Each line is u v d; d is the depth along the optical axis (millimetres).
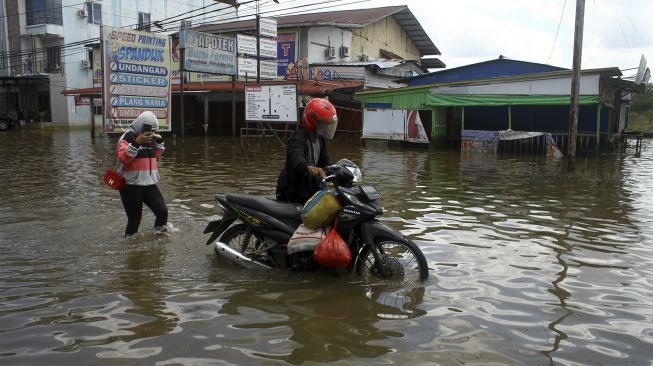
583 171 13867
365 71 27688
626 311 4055
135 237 6129
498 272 5004
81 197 8773
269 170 12953
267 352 3316
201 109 32906
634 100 40688
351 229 4777
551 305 4172
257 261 5066
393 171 13250
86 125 37625
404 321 3826
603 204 8781
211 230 5445
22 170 12664
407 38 38375
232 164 14352
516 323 3812
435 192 9844
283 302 4180
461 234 6500
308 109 5105
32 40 36781
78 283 4562
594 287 4602
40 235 6211
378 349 3375
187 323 3746
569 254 5660
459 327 3730
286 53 29547
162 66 18500
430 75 27031
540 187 10727
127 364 3141
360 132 27938
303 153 5090
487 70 25766
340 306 4105
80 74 37188
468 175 12570
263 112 19219
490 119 24312
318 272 4938
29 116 36969
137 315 3881
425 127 22406
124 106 17391
